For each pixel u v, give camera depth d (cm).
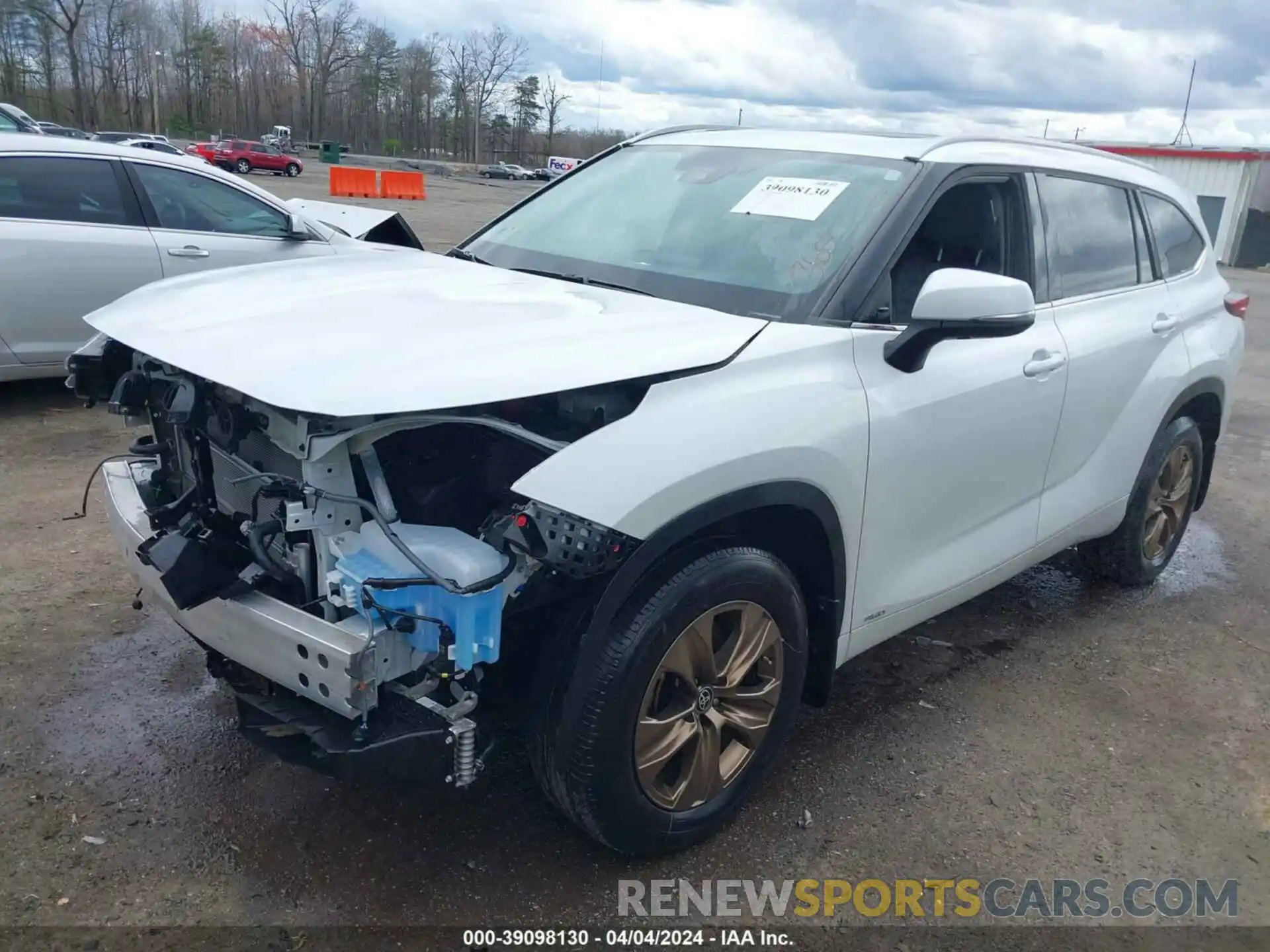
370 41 9762
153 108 8588
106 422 645
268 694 262
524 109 10281
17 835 275
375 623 225
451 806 297
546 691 247
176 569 241
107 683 351
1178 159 2975
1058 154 392
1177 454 466
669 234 342
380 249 390
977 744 351
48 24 7919
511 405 245
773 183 346
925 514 321
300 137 9719
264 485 245
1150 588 498
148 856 271
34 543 457
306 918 253
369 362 229
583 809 253
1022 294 274
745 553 267
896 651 414
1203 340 454
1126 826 313
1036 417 356
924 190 321
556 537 222
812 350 279
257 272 321
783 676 289
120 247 655
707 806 281
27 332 637
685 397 249
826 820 304
